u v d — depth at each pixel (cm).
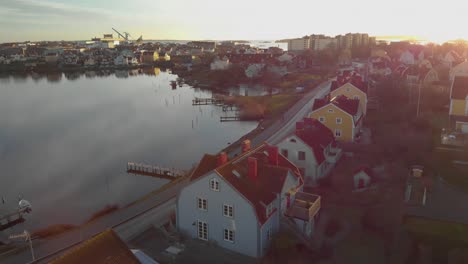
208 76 19100
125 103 13362
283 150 5409
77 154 8000
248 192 3762
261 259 3694
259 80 17662
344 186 5159
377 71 13262
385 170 5394
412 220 4031
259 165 4241
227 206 3791
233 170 3938
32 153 8106
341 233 4075
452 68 10606
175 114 11594
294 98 12019
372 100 9006
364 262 3575
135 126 10188
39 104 13250
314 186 5247
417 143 5994
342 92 8162
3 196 6094
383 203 4475
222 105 12612
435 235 3750
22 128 10094
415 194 4566
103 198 5897
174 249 3906
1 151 8256
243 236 3756
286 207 4128
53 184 6506
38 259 3862
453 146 5828
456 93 6944
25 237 4347
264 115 10738
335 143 6294
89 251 2506
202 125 10231
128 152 8056
